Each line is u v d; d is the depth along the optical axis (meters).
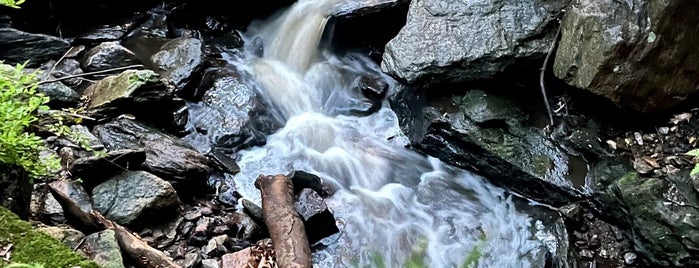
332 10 4.13
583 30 3.34
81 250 2.57
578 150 3.43
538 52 3.51
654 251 3.10
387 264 3.20
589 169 3.38
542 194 3.41
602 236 3.27
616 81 3.28
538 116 3.53
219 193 3.39
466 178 3.60
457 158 3.61
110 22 4.18
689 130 3.34
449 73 3.54
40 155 3.10
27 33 3.86
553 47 3.50
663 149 3.32
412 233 3.32
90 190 3.10
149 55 3.95
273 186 3.21
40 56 3.85
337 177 3.57
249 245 3.16
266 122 3.79
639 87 3.28
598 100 3.39
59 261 2.17
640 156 3.32
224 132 3.65
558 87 3.56
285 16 4.36
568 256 3.19
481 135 3.50
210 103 3.77
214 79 3.90
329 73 4.09
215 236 3.16
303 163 3.63
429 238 3.30
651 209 3.11
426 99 3.67
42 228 2.65
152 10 4.27
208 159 3.48
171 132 3.62
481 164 3.54
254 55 4.26
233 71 4.01
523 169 3.41
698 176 3.09
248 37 4.39
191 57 3.86
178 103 3.67
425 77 3.54
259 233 3.20
